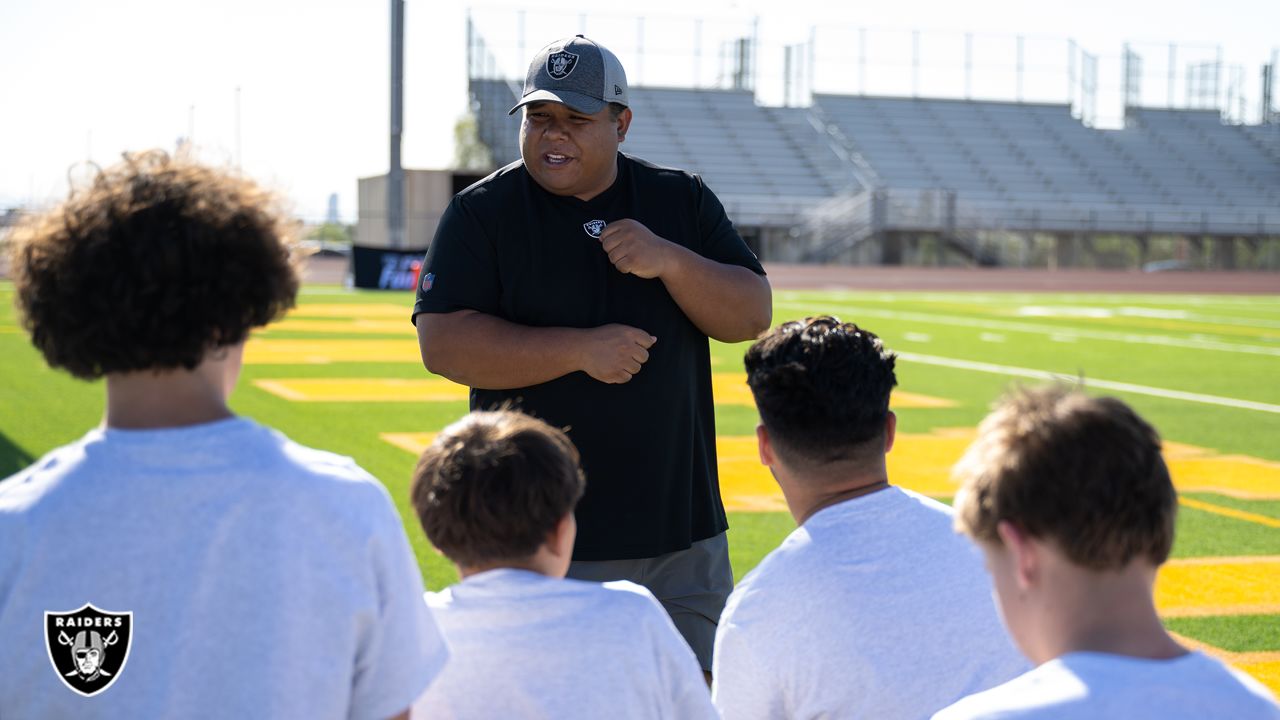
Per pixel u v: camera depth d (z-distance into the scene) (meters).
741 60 42.34
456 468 1.72
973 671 1.90
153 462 1.38
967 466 1.39
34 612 1.35
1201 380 12.03
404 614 1.45
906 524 1.96
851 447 2.00
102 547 1.35
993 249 37.75
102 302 1.35
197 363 1.41
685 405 2.79
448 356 2.65
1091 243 38.94
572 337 2.59
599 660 1.72
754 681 1.97
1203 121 46.34
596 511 2.70
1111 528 1.27
